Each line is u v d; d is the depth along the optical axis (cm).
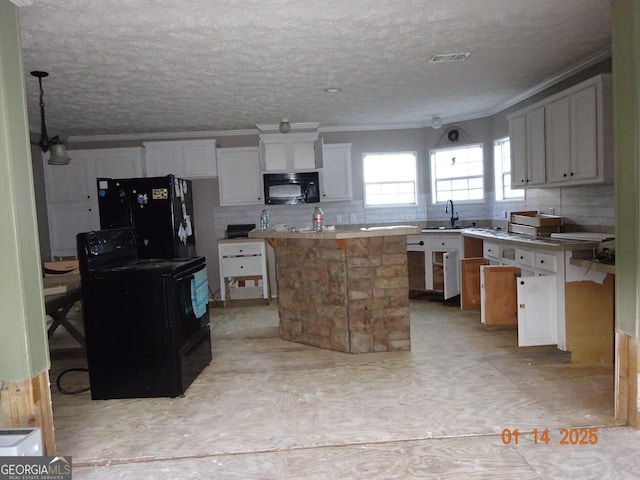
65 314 405
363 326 391
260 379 344
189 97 454
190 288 348
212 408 297
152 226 544
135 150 601
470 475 210
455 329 450
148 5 258
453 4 275
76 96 432
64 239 605
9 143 201
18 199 206
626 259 246
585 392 294
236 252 611
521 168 475
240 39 312
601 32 330
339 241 376
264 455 236
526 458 222
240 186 627
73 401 317
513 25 311
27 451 192
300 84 427
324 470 220
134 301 314
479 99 525
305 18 284
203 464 231
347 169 632
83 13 264
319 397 305
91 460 238
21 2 209
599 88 350
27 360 209
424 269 603
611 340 348
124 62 347
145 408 302
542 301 359
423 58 370
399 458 228
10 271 205
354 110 547
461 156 636
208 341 383
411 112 574
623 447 229
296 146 632
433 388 310
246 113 536
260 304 621
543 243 363
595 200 404
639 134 233
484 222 621
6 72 201
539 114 437
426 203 664
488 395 295
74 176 600
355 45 333
